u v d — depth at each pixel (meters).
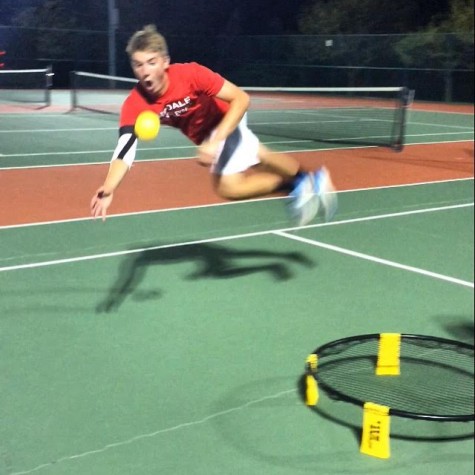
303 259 7.17
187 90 4.04
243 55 24.91
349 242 7.87
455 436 3.95
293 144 15.44
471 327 5.57
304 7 28.61
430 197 10.44
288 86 26.72
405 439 3.90
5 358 4.61
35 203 8.81
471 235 8.36
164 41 3.86
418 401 4.29
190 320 5.49
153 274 6.51
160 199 9.55
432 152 15.09
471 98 26.56
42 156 11.85
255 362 4.80
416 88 27.14
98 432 3.82
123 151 3.73
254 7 25.34
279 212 9.03
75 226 7.93
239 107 4.16
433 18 27.33
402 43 26.69
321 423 4.04
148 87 3.90
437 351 5.05
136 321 5.41
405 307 5.96
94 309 5.59
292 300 6.02
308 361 4.30
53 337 5.02
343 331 5.41
